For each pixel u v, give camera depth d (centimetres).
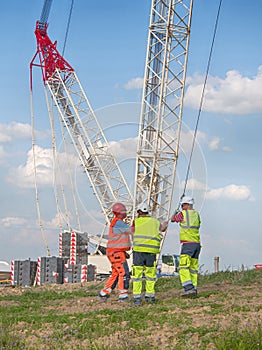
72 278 3481
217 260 2186
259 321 1005
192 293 1362
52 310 1349
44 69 5378
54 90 5244
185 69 4147
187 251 1377
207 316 1086
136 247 1332
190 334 970
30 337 1055
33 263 3541
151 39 4206
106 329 1047
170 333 995
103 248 3553
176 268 2780
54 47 5372
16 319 1196
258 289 1444
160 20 4188
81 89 5234
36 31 5384
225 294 1366
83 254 3572
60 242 3584
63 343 1002
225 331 944
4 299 1606
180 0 4184
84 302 1461
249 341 882
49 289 2022
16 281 3500
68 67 5369
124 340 955
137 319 1105
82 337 1029
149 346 938
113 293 1650
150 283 1337
